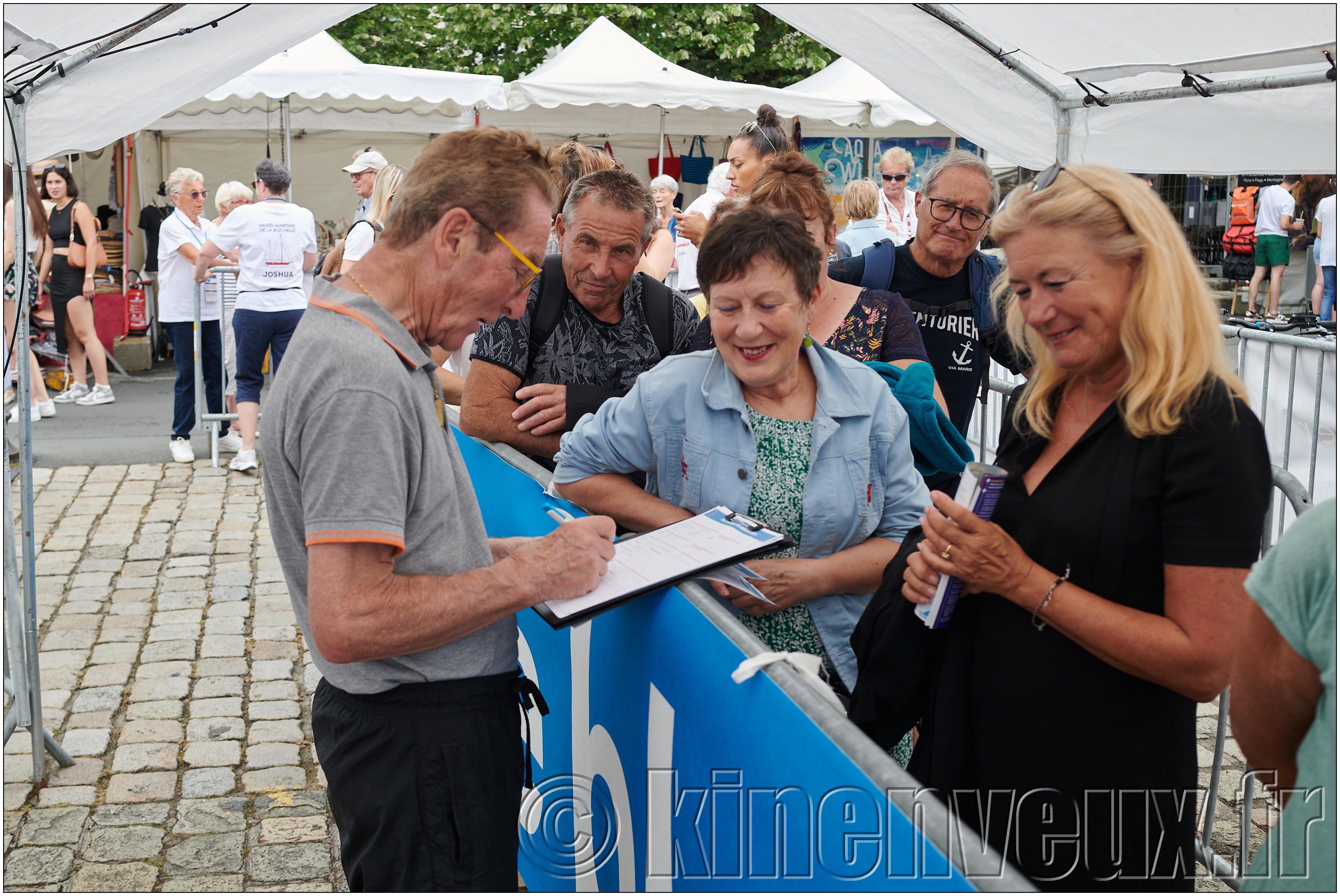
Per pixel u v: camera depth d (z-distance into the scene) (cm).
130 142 1238
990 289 326
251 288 705
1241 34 297
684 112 1280
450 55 1950
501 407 286
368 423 154
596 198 272
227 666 430
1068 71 371
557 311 286
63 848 304
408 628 159
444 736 178
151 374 1114
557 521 235
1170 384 138
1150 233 139
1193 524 138
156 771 348
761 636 209
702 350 273
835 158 1352
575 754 228
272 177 700
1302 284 929
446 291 166
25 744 363
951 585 157
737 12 1839
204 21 321
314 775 347
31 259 355
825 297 285
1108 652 144
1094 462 151
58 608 489
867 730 182
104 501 662
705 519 197
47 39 301
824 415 201
